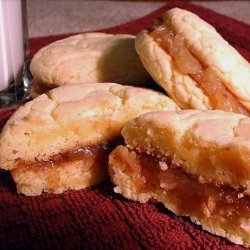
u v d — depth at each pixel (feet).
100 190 0.74
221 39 0.82
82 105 0.75
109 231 0.65
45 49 0.97
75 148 0.74
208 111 0.71
